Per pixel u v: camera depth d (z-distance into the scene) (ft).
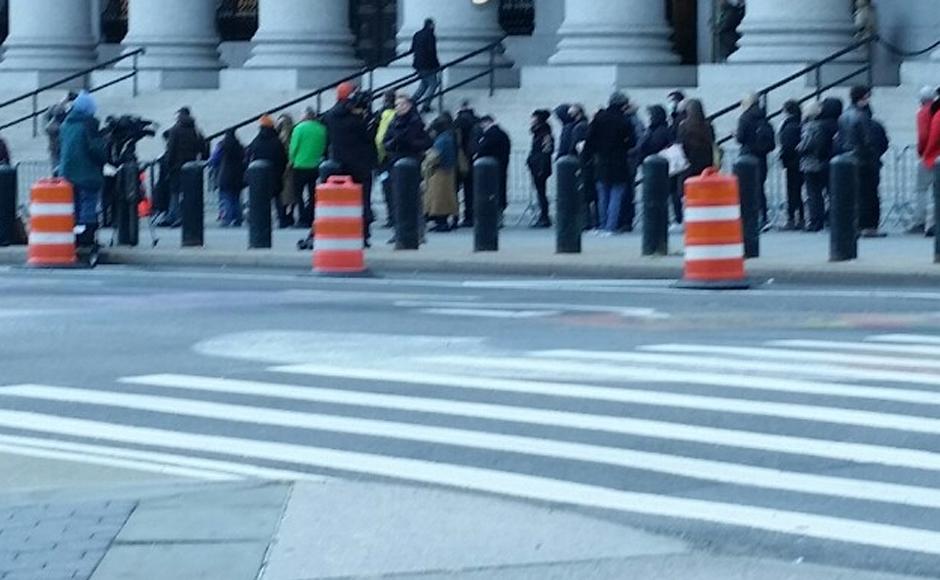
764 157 104.27
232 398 50.01
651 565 32.58
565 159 91.76
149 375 54.29
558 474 40.09
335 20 146.61
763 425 44.55
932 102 98.32
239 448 43.50
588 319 66.54
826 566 32.86
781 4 127.85
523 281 84.33
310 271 91.09
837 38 127.54
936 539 34.42
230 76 147.02
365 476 40.34
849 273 81.41
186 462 41.98
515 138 129.49
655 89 132.05
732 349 57.11
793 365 53.31
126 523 35.53
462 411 47.19
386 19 163.22
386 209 113.80
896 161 111.86
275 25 146.41
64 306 73.51
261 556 33.04
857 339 59.52
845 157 84.02
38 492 38.52
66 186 95.04
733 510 36.76
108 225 116.47
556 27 152.05
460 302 73.67
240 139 133.39
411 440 43.86
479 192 93.20
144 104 144.46
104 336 63.36
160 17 150.30
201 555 33.14
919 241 96.94
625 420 45.47
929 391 48.57
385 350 58.34
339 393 50.26
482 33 139.13
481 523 35.42
